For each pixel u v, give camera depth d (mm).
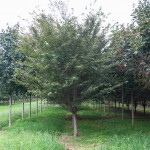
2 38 15820
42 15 13234
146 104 28484
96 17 13078
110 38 13266
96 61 12383
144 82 11883
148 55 10602
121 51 12336
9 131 13516
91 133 13367
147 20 9945
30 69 13492
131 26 13016
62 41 12375
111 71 13703
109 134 12664
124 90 17625
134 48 10805
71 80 11875
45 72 12719
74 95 13117
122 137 10812
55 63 12320
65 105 13266
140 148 8336
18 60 15180
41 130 13133
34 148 8016
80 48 12500
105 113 25906
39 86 13117
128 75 13797
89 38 12859
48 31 12383
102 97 15062
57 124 15250
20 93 17234
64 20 12891
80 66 11773
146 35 10094
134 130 13328
